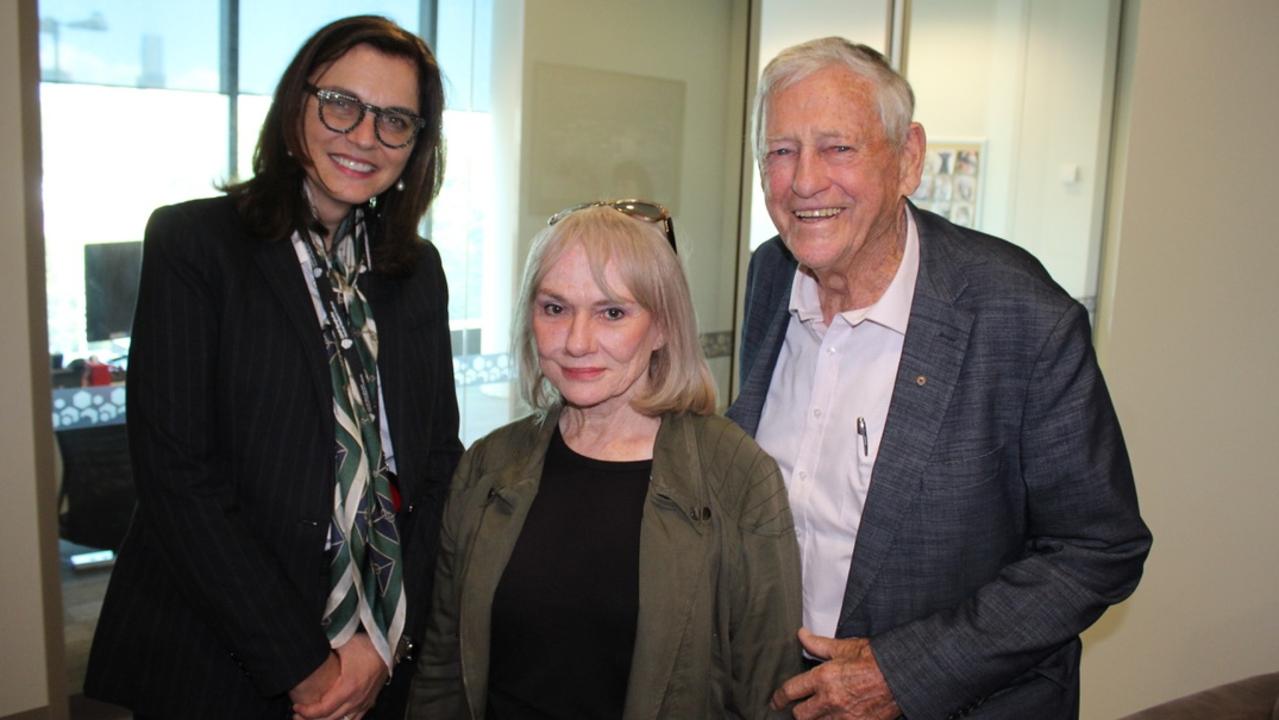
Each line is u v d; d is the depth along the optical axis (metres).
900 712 1.41
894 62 3.47
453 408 1.79
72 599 2.63
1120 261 2.45
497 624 1.42
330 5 2.80
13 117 2.26
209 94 2.64
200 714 1.45
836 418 1.54
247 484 1.42
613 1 3.38
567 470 1.46
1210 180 2.53
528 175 3.27
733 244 3.93
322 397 1.45
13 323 2.30
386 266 1.61
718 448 1.45
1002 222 3.54
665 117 3.59
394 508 1.60
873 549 1.45
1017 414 1.40
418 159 1.60
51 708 2.45
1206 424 2.63
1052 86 3.41
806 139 1.39
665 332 1.43
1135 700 2.75
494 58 3.12
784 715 1.43
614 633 1.37
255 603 1.39
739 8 3.75
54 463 2.55
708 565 1.37
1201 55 2.46
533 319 1.46
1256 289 2.62
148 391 1.38
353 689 1.50
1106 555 1.38
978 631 1.36
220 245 1.41
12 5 2.23
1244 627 2.74
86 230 2.52
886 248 1.50
